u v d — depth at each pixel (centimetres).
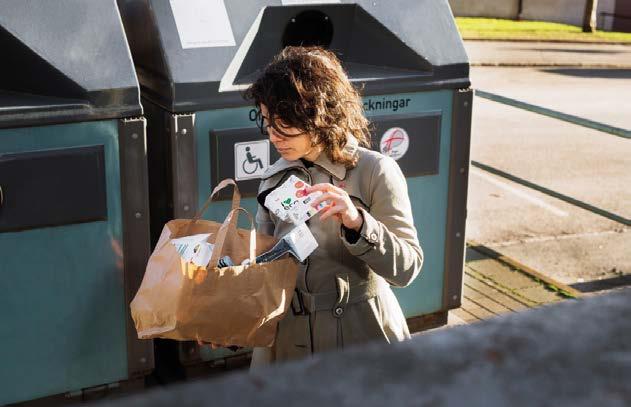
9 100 252
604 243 518
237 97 286
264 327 190
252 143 293
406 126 323
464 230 352
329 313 196
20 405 274
